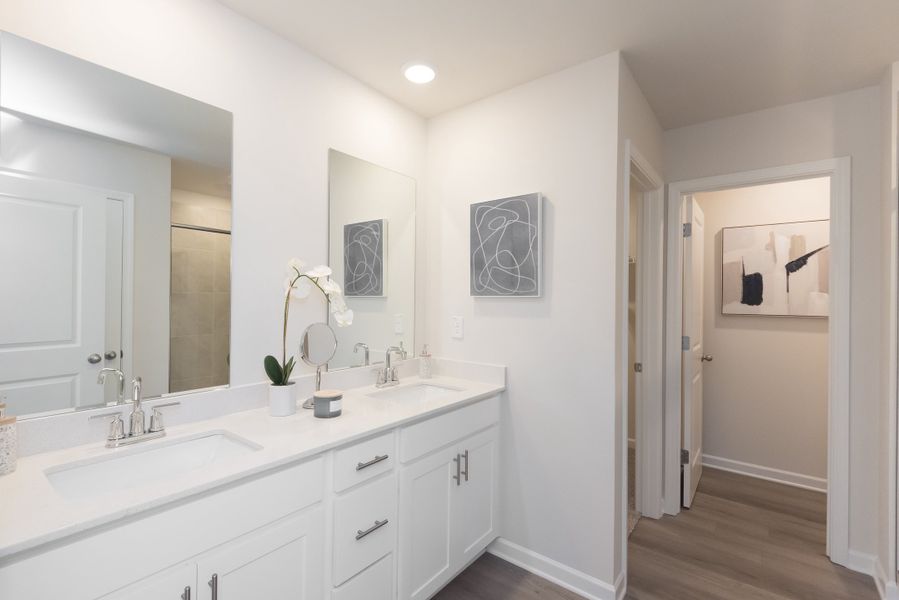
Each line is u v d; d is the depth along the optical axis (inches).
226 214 62.6
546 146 80.4
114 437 49.1
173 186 57.2
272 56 68.0
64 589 33.1
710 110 94.6
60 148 48.4
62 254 48.7
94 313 50.9
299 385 71.1
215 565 42.0
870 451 81.2
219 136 61.7
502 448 85.8
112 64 51.9
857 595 74.6
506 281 83.4
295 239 71.2
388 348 85.5
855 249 83.2
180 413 57.4
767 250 123.6
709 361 131.7
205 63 60.2
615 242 72.2
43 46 47.2
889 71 75.6
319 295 75.0
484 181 89.0
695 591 75.4
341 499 53.8
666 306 105.3
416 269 96.0
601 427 73.5
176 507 39.1
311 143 73.7
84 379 50.0
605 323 73.2
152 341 55.4
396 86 84.7
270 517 46.3
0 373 44.6
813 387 117.6
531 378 81.9
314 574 51.1
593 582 73.5
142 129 54.6
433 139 98.0
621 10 62.1
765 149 93.6
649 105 92.0
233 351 63.3
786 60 74.6
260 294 66.6
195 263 59.5
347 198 80.0
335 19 64.9
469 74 80.4
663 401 105.7
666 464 104.6
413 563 64.7
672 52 72.8
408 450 63.5
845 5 60.0
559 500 78.1
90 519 33.6
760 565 83.0
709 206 132.8
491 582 77.8
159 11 55.9
